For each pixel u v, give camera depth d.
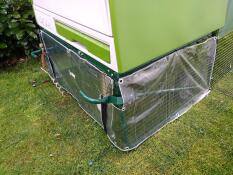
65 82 2.36
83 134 1.97
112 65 1.38
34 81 2.68
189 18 1.58
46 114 2.21
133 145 1.79
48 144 1.92
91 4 1.30
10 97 2.47
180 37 1.60
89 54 1.57
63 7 1.59
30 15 2.87
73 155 1.81
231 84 2.30
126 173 1.66
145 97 1.65
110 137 1.86
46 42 2.30
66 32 1.72
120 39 1.26
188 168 1.64
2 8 2.72
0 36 2.86
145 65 1.53
